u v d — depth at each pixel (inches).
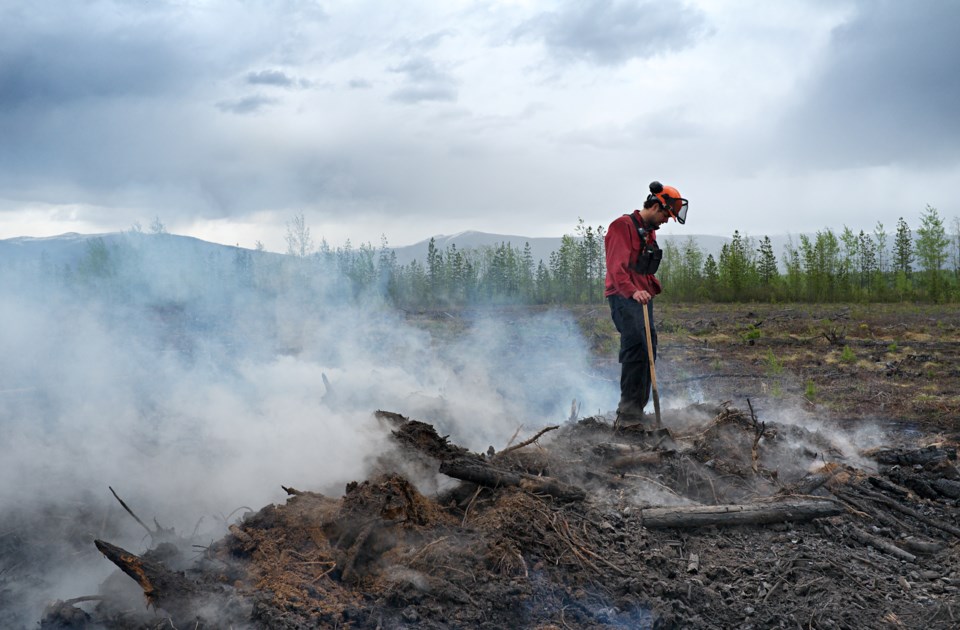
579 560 148.7
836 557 162.4
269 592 126.2
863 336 615.2
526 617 132.7
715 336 622.8
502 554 145.5
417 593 131.8
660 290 252.7
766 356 491.2
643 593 141.3
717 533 169.5
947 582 154.3
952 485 198.5
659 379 397.1
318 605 125.3
